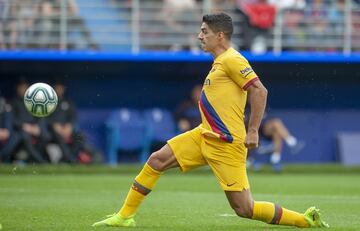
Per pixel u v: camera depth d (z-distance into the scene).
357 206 44.75
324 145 86.00
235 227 32.34
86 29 83.50
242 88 29.92
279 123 79.31
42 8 82.62
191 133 31.00
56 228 31.42
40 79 82.00
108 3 84.31
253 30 84.50
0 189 55.25
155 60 81.50
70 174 73.25
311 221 31.28
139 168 76.75
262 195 52.81
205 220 35.84
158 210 40.94
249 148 29.64
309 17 86.31
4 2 81.88
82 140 76.62
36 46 82.75
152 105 83.81
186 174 78.06
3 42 81.94
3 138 73.75
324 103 85.62
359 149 85.19
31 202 44.91
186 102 80.75
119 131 80.19
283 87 85.12
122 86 83.31
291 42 85.56
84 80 82.75
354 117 86.00
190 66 83.25
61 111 75.25
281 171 79.88
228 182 30.03
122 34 84.69
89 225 32.69
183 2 85.62
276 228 31.52
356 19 87.25
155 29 84.50
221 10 84.88
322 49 86.31
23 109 73.88
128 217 31.80
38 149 74.69
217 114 30.09
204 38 30.38
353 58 82.94
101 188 57.28
